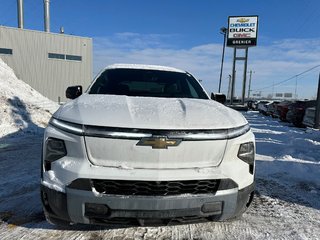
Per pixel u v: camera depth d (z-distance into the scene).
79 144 2.16
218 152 2.28
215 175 2.20
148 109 2.50
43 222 2.82
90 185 2.09
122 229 2.70
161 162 2.15
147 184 2.12
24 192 3.66
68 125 2.24
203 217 2.25
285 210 3.31
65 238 2.52
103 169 2.11
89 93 3.39
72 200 2.11
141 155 2.14
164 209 2.11
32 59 24.38
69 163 2.17
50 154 2.26
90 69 27.33
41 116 10.72
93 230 2.67
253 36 38.09
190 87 3.88
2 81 13.10
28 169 4.74
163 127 2.19
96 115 2.29
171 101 2.94
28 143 7.18
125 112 2.37
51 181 2.20
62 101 25.92
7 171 4.61
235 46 38.66
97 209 2.10
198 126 2.27
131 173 2.10
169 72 4.20
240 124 2.52
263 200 3.62
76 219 2.15
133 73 3.99
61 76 25.81
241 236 2.65
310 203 3.57
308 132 11.14
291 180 4.55
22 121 9.52
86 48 26.98
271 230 2.79
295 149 7.36
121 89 3.55
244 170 2.38
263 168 5.18
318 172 4.97
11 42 23.50
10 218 2.92
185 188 2.17
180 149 2.18
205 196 2.18
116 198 2.07
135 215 2.10
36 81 24.62
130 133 2.14
